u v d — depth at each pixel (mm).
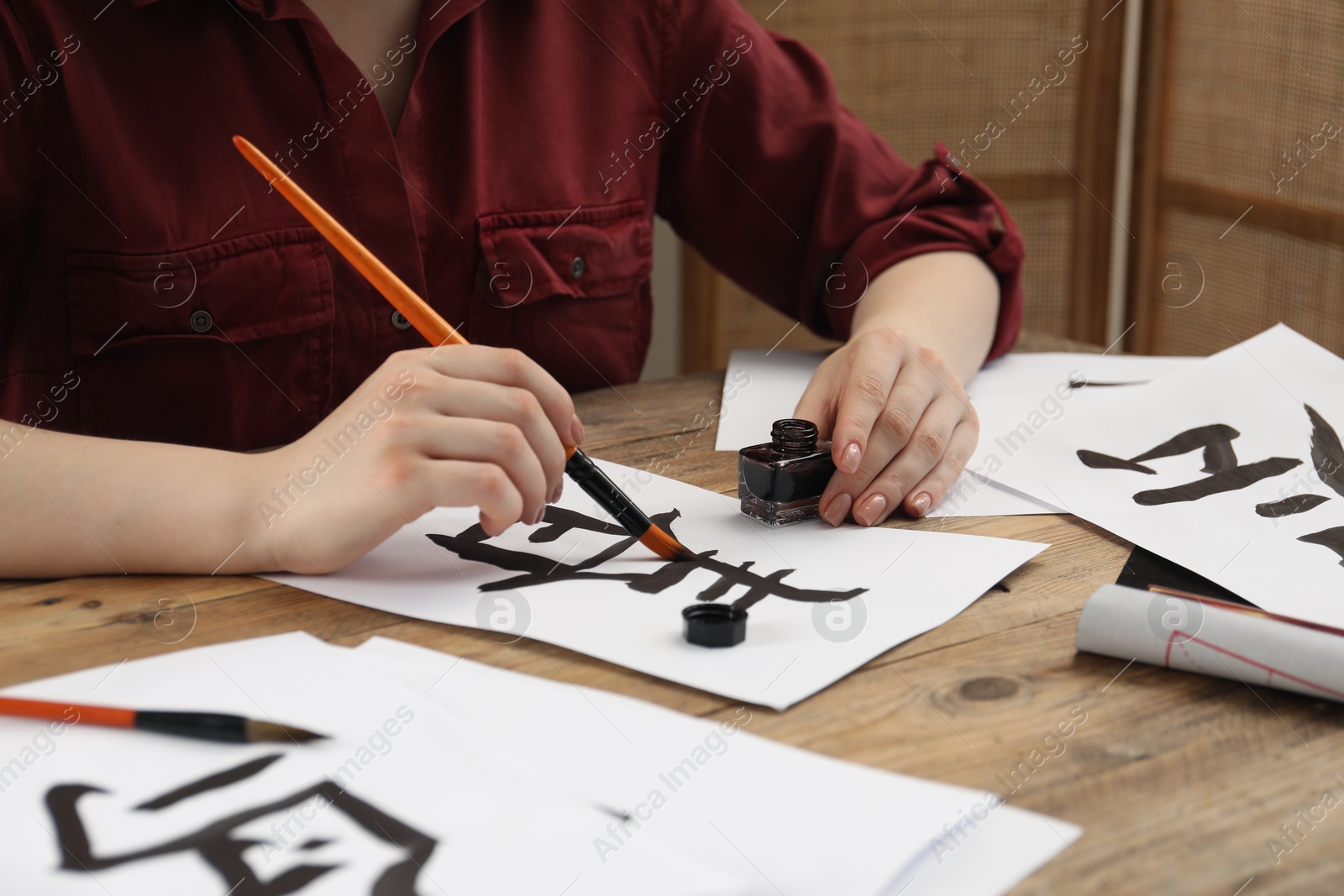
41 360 824
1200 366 828
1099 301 1840
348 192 868
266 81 837
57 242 800
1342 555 579
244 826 359
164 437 853
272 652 469
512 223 946
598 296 1018
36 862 343
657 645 481
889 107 1721
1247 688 449
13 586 542
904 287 924
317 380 892
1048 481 683
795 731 415
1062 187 1780
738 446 770
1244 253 1657
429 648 480
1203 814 363
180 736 409
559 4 972
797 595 536
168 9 796
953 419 687
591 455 749
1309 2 1509
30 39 755
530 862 337
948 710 431
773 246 1082
